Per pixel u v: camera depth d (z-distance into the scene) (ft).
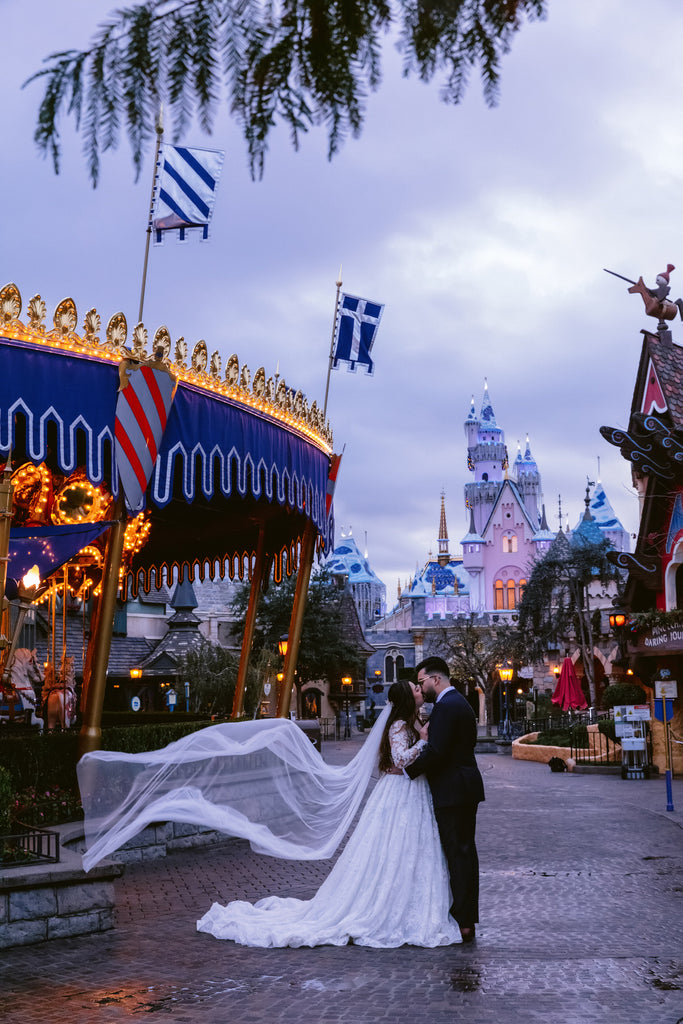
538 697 187.93
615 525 328.49
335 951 23.72
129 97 6.00
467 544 347.77
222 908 27.09
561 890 32.55
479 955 23.17
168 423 45.27
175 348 45.42
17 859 27.61
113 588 44.29
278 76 6.29
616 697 102.99
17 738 39.70
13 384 39.52
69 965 22.99
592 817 56.13
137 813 28.73
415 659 259.80
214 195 41.60
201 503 67.46
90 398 41.88
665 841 45.65
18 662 52.70
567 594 160.97
